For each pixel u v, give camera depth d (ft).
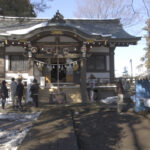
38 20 60.34
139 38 48.39
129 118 30.66
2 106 36.78
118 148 20.57
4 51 52.39
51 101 42.68
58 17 44.68
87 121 29.43
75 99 46.78
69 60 50.01
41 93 46.78
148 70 33.53
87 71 53.57
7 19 60.85
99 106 37.99
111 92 49.88
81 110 35.17
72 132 23.02
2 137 22.88
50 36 46.98
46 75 53.31
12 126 27.35
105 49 54.13
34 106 39.17
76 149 17.78
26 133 24.08
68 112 33.35
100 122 28.89
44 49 46.88
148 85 34.71
